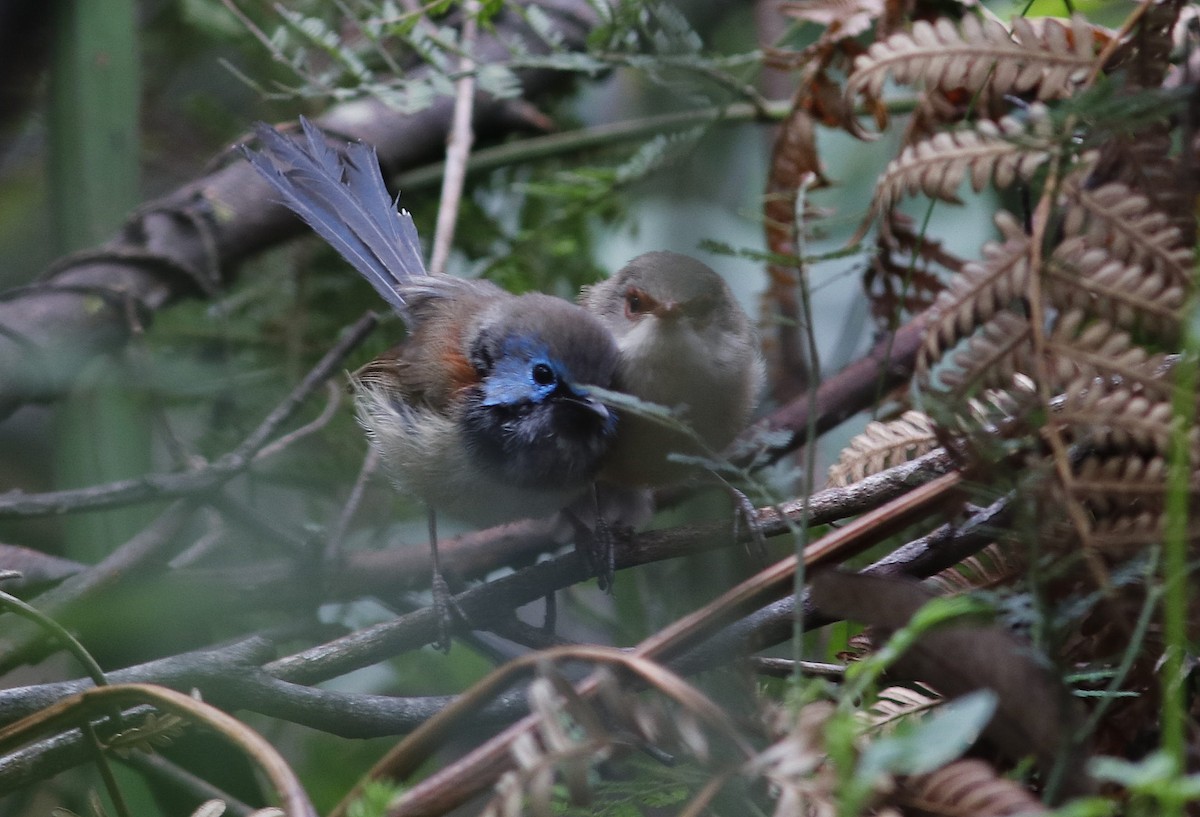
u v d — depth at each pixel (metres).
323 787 8.10
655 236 10.43
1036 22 5.80
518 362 7.56
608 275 10.20
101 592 6.44
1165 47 5.02
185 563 7.87
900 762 2.80
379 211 8.88
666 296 7.52
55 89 8.43
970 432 4.20
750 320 8.05
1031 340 4.32
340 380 9.90
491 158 9.64
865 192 9.59
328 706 5.45
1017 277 4.43
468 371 7.75
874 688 4.18
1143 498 4.05
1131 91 5.04
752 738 3.68
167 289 8.22
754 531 6.27
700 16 9.91
